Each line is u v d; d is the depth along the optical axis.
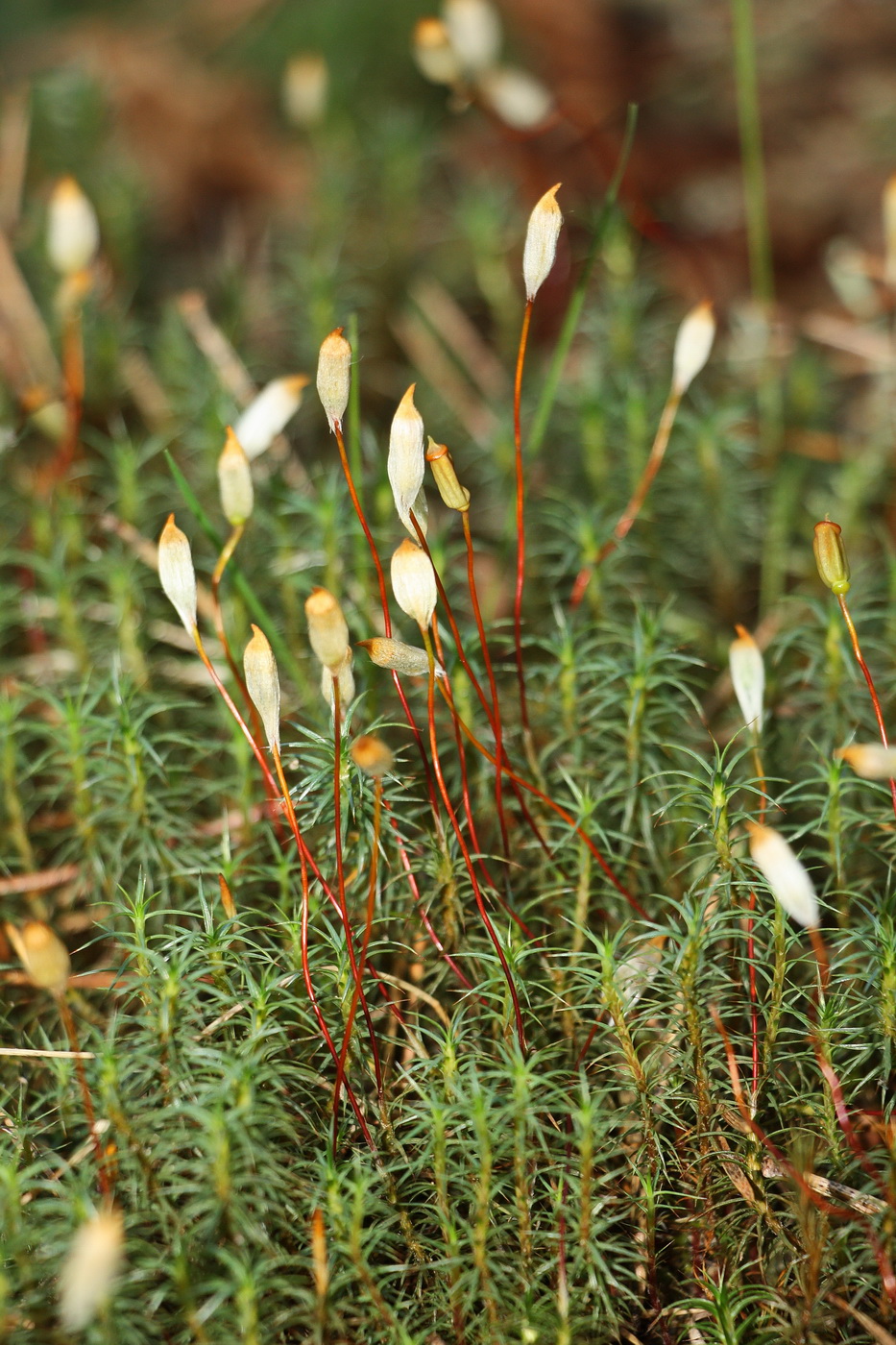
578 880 0.29
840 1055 0.29
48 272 0.39
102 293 0.38
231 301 0.38
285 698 0.31
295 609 0.32
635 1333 0.28
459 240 0.44
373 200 0.45
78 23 0.55
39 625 0.32
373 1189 0.28
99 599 0.33
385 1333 0.27
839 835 0.29
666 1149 0.28
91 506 0.34
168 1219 0.27
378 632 0.31
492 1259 0.27
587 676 0.31
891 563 0.32
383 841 0.29
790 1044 0.29
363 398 0.38
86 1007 0.29
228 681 0.31
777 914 0.28
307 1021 0.28
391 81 0.52
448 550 0.32
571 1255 0.28
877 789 0.29
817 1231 0.27
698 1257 0.28
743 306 0.40
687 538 0.34
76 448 0.35
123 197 0.41
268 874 0.29
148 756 0.30
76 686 0.32
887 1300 0.27
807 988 0.28
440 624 0.31
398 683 0.28
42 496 0.34
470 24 0.34
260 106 0.51
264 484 0.33
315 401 0.36
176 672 0.32
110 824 0.30
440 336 0.40
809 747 0.31
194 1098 0.27
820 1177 0.28
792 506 0.34
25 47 0.53
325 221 0.42
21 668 0.32
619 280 0.37
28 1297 0.27
